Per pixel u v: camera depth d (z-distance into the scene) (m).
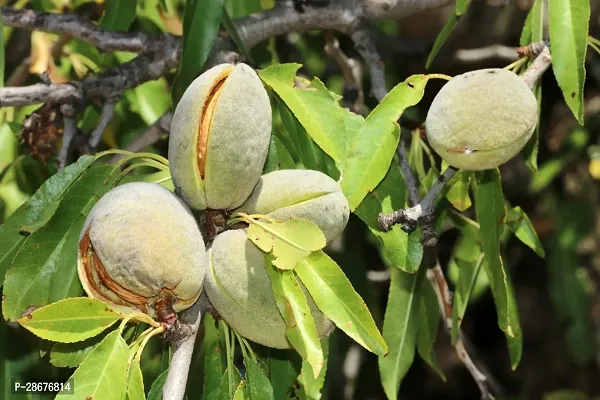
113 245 0.51
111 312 0.51
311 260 0.52
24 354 0.64
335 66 0.83
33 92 0.62
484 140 0.54
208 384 0.57
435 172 0.63
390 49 0.83
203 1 0.59
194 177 0.52
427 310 0.66
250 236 0.51
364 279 0.74
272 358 0.59
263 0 0.68
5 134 0.66
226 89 0.51
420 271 0.63
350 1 0.66
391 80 0.81
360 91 0.70
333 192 0.52
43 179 0.67
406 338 0.63
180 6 0.72
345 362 0.81
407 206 0.61
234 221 0.53
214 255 0.52
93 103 0.65
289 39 0.79
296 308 0.51
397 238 0.56
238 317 0.53
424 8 0.66
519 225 0.64
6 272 0.56
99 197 0.56
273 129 0.63
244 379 0.56
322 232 0.51
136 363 0.51
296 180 0.53
